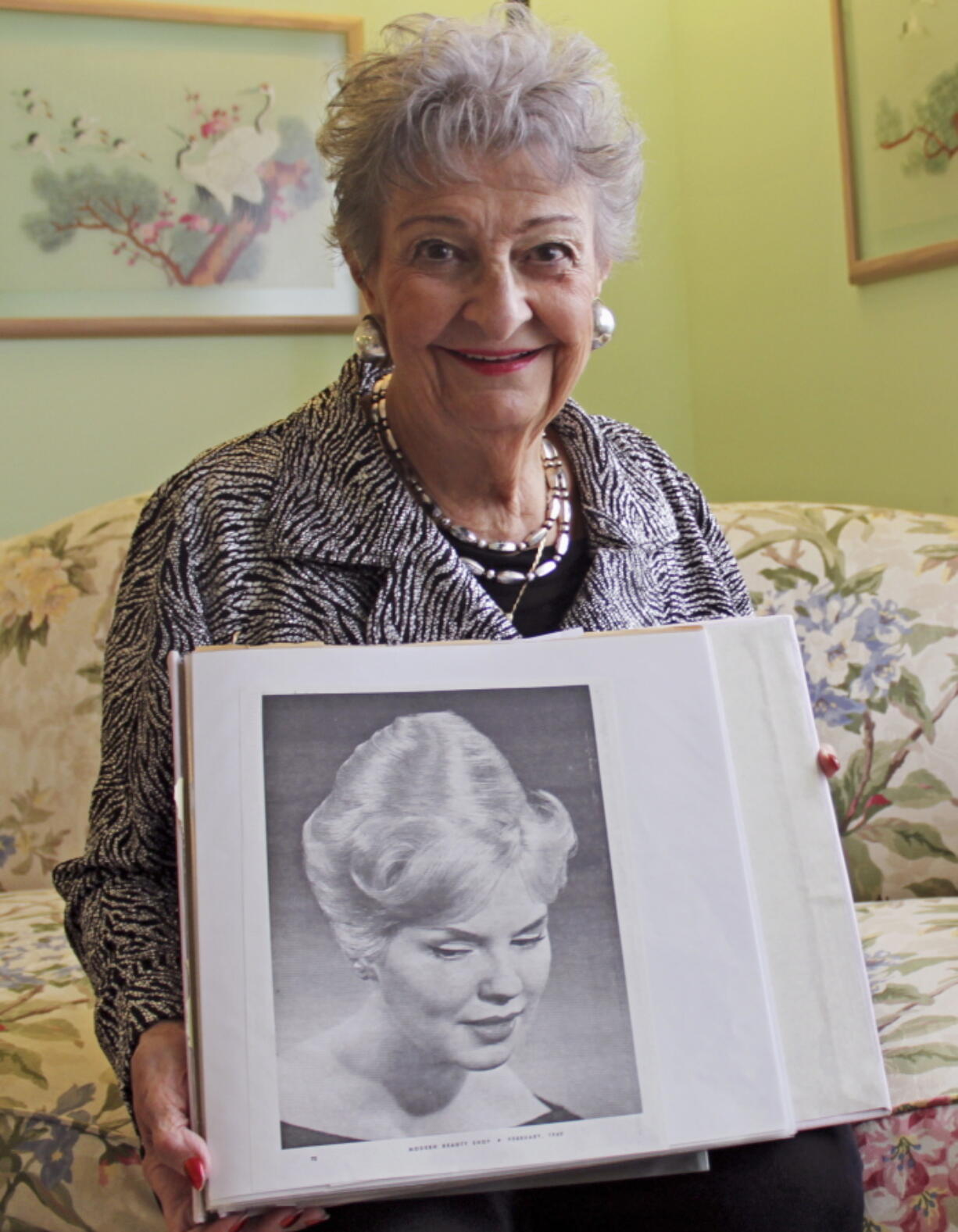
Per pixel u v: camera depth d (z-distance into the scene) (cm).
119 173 219
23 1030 124
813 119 209
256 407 228
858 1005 86
